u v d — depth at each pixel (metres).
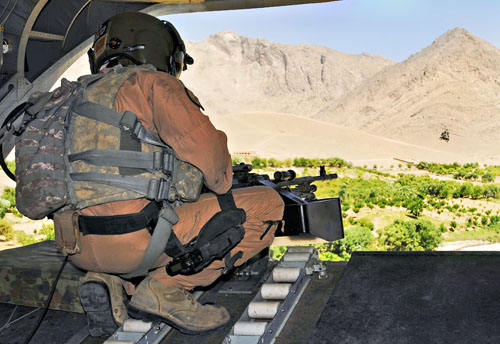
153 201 1.68
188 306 1.86
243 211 1.90
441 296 1.78
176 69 2.11
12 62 6.20
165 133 1.66
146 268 1.75
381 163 106.19
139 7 7.33
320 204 2.54
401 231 41.84
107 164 1.61
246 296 2.28
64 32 6.83
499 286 1.81
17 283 2.42
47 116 1.67
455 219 50.88
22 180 1.63
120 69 1.76
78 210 1.69
